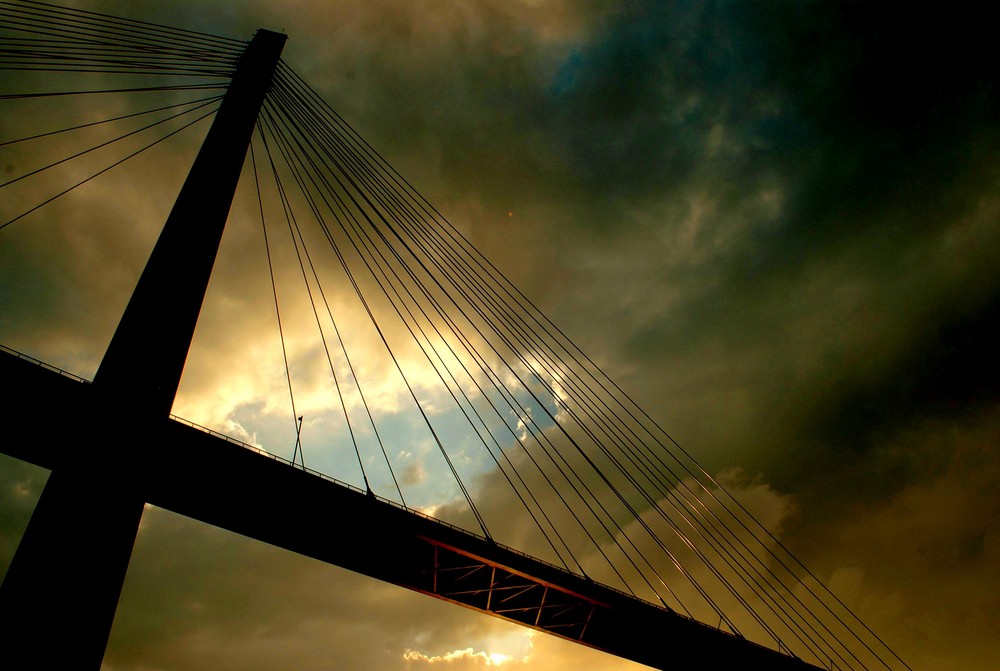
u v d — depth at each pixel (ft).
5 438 59.16
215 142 81.35
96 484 53.26
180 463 65.41
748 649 104.58
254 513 74.02
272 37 103.60
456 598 89.30
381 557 83.20
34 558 47.80
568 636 98.02
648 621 96.32
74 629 46.29
